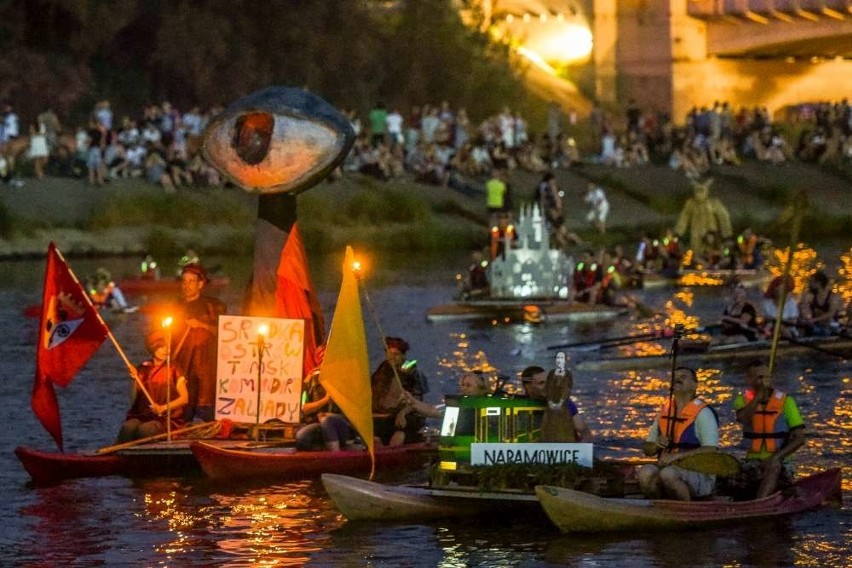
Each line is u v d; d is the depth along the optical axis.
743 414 29.17
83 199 86.06
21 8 100.88
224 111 36.09
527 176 104.38
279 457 31.91
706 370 46.69
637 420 38.84
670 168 110.12
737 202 106.69
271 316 35.78
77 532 28.39
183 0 107.12
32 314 61.12
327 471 32.28
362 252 90.88
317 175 35.69
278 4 110.56
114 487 31.72
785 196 108.25
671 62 130.50
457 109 119.06
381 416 33.50
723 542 26.80
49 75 100.00
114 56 106.62
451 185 99.94
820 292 50.25
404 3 122.12
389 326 58.91
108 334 33.94
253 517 29.12
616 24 132.50
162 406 33.59
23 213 83.25
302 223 90.00
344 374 30.22
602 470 28.06
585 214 100.31
